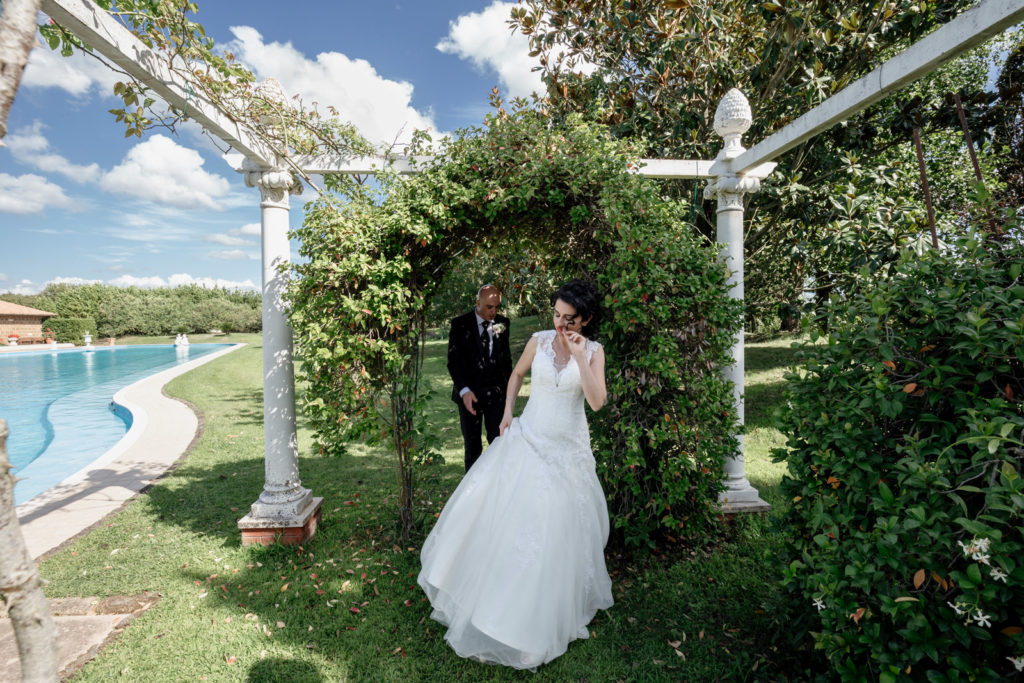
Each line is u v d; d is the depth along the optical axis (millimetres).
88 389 14570
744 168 3639
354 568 3080
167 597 2775
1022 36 7871
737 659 2162
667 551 3227
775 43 4586
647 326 3100
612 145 3207
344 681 2133
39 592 1115
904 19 4848
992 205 1872
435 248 3301
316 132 3414
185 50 2512
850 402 1735
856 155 5527
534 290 5199
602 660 2227
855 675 1510
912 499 1497
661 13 5035
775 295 7324
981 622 1272
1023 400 1510
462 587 2387
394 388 3199
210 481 4918
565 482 2400
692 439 3092
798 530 1996
